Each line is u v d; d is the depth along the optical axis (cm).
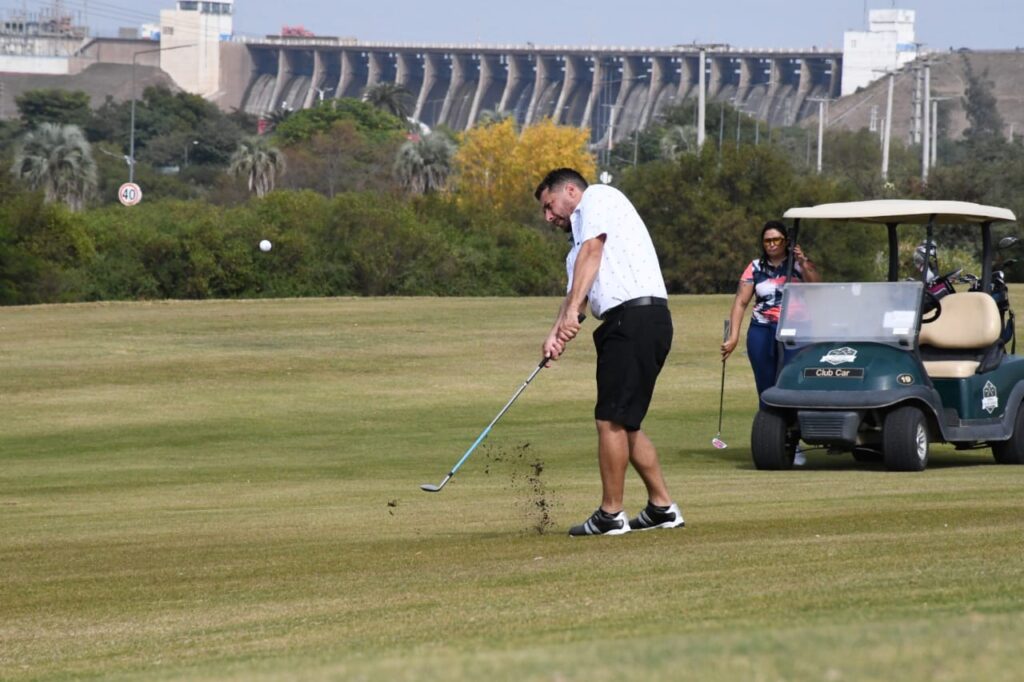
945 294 2547
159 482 2620
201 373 5100
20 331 6400
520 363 5384
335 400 4422
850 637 588
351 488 2364
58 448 3428
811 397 2330
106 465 3033
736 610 888
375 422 3884
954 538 1232
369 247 13362
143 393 4603
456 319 6956
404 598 1068
